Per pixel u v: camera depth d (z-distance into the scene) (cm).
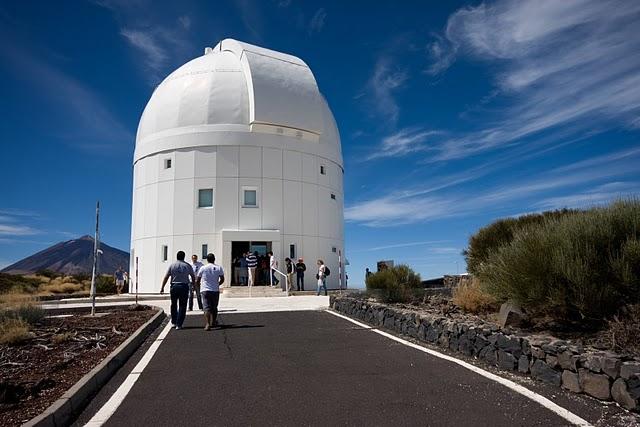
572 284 659
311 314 1324
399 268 1339
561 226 746
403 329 954
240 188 2761
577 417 449
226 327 1087
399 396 529
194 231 2714
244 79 2938
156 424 455
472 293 945
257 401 521
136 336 898
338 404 505
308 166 2961
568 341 602
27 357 699
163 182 2838
